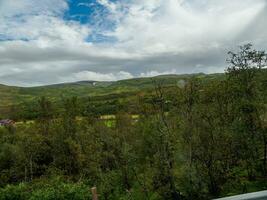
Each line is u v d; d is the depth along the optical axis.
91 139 56.78
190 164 34.22
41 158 66.25
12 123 90.12
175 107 36.75
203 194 34.31
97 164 48.66
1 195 34.56
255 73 34.84
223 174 34.97
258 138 35.12
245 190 34.03
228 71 35.72
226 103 35.31
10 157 67.19
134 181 40.97
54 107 79.75
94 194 21.00
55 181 39.88
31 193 35.06
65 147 60.16
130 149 39.81
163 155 36.31
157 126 36.19
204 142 34.84
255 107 33.12
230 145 34.75
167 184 36.22
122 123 45.28
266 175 35.47
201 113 35.03
